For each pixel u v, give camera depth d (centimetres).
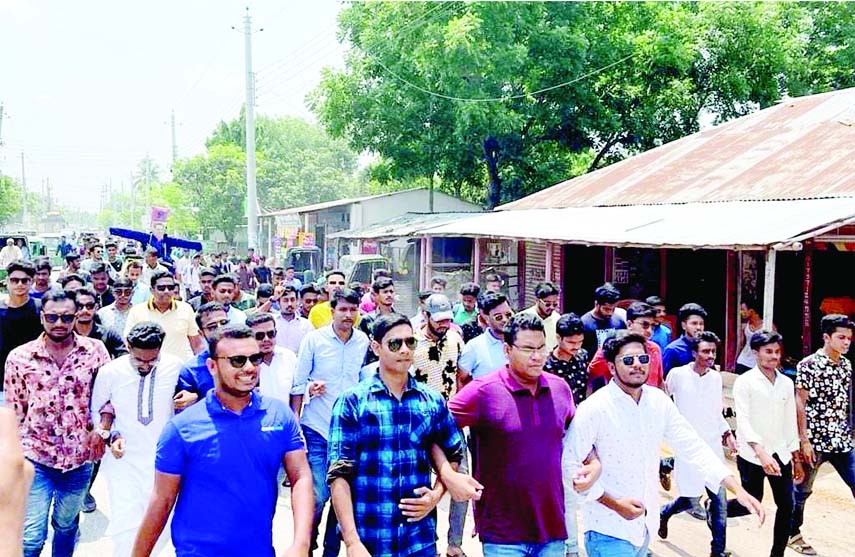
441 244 2208
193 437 335
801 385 591
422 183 3588
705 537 647
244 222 4891
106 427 496
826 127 1499
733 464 859
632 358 406
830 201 1120
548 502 403
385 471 365
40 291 862
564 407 418
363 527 362
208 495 333
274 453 346
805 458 586
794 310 1450
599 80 2570
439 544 618
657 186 1551
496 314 616
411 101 2548
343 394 376
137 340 491
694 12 2727
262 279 2045
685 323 682
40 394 494
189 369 516
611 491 410
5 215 5969
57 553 517
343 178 6412
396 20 2558
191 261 2089
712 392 604
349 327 594
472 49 2306
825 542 644
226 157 4950
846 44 2617
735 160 1516
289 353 606
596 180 1812
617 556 406
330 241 3136
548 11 2533
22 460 121
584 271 1775
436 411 381
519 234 1438
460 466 385
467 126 2389
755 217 1100
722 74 2548
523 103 2517
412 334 374
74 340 515
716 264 1584
